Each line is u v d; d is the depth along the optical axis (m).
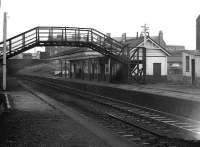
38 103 20.80
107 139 10.09
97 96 25.58
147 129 11.47
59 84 44.28
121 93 23.08
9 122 13.49
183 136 10.54
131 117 15.07
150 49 45.00
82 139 10.05
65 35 32.94
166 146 9.15
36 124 13.00
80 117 15.06
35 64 91.56
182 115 14.84
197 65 37.72
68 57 57.81
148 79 40.09
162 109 16.89
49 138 10.23
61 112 16.67
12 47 31.64
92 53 48.56
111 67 38.94
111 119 14.43
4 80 30.97
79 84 35.06
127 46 36.25
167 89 26.02
